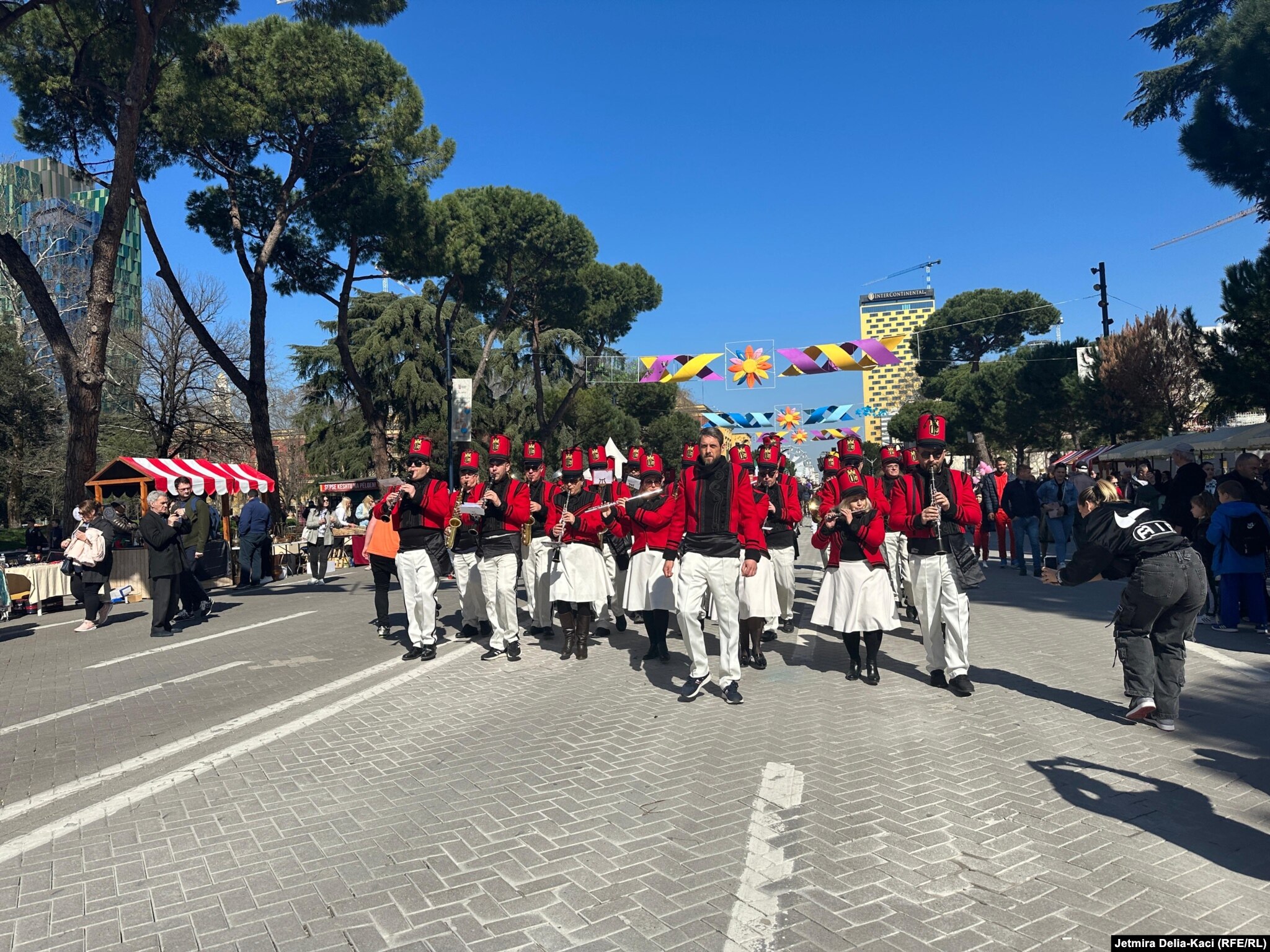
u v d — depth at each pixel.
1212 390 26.50
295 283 23.94
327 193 21.86
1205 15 24.81
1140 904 3.10
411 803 4.29
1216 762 4.64
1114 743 5.00
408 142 21.61
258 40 19.55
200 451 32.91
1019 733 5.25
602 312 39.66
